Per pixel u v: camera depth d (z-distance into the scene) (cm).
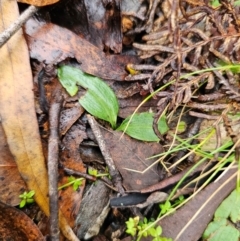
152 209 29
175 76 29
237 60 30
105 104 29
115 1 31
